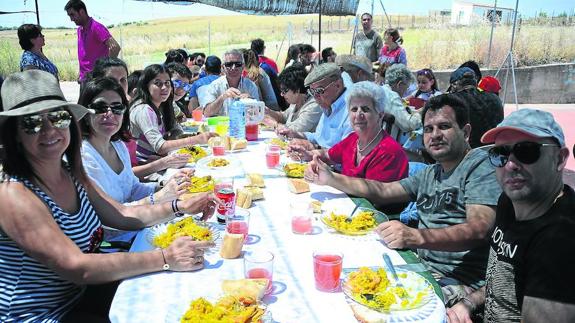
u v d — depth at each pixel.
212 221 2.26
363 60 4.97
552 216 1.49
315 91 3.91
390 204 3.00
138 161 3.98
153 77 4.08
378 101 2.97
